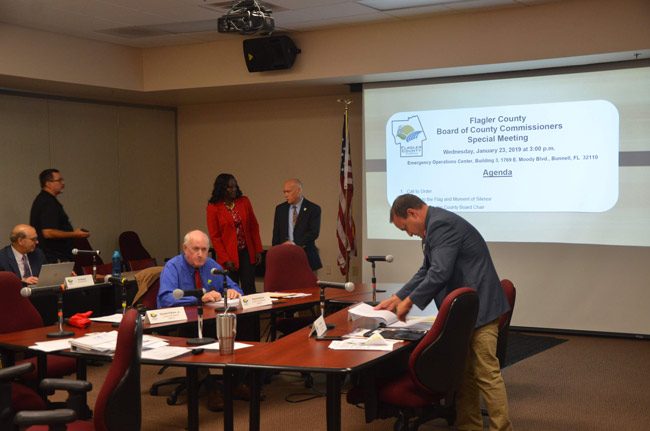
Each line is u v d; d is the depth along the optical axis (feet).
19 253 19.77
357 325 13.58
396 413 12.08
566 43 21.26
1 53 22.67
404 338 12.17
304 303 16.78
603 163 22.72
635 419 15.25
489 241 24.34
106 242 29.37
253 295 16.30
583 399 16.67
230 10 19.34
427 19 22.97
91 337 12.39
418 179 25.23
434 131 24.91
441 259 12.59
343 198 26.21
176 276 16.35
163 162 31.78
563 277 23.52
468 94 24.38
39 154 26.78
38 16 21.89
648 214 22.29
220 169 31.60
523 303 24.09
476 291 12.18
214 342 12.28
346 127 26.30
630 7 20.40
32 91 26.48
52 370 13.92
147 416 15.89
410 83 25.14
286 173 30.27
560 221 23.40
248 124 30.91
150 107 31.22
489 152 24.18
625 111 22.35
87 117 28.60
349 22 23.43
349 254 26.35
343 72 24.22
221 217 22.36
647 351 21.25
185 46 26.37
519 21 21.79
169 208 32.07
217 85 26.05
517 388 17.63
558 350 21.48
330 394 10.79
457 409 13.15
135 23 22.94
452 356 11.55
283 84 25.80
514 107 23.76
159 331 13.97
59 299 13.56
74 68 24.71
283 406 16.49
